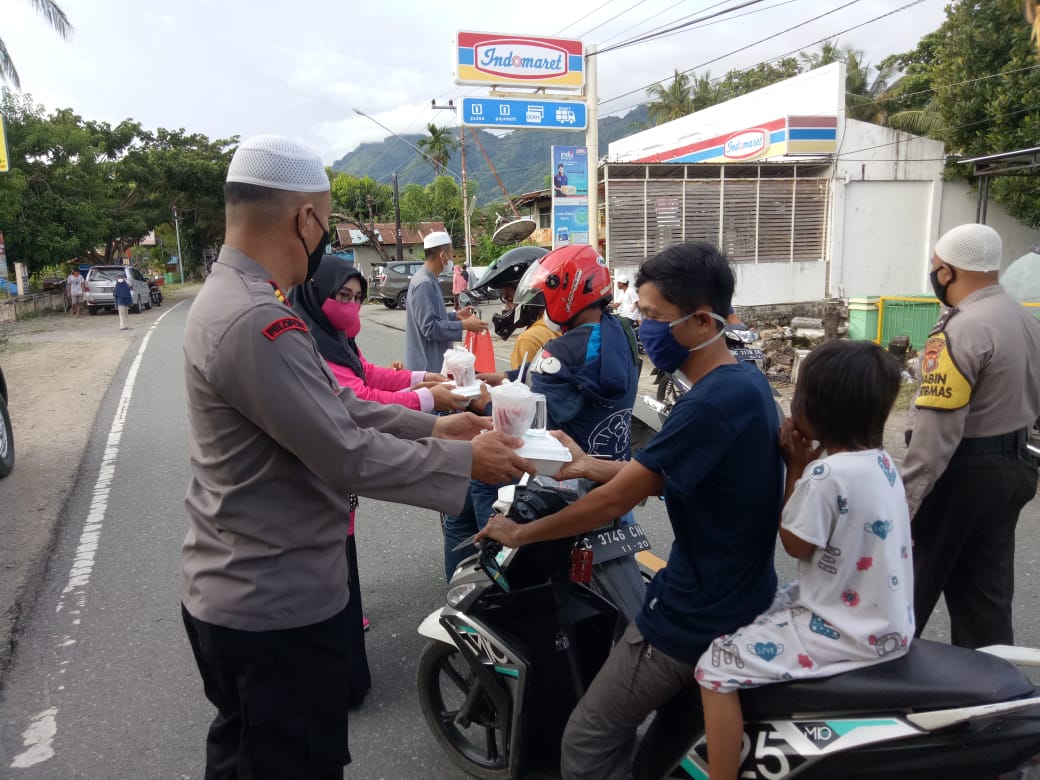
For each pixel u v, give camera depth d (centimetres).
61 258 2472
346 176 5881
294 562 172
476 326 481
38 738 282
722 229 1545
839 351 163
